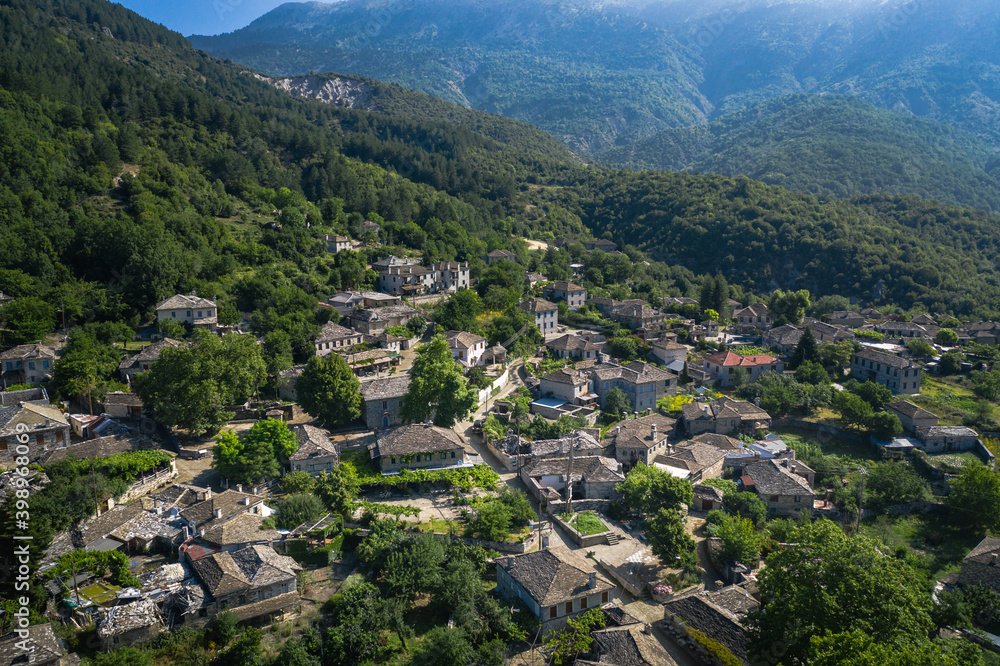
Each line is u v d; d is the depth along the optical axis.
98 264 135.25
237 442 76.31
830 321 183.75
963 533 82.75
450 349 121.62
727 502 81.44
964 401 123.88
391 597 57.00
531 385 117.19
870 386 119.06
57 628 49.12
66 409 89.25
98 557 55.59
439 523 70.44
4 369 95.69
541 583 57.50
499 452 89.06
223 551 59.56
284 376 103.44
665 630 57.84
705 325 164.75
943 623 61.47
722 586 65.50
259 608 54.12
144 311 127.00
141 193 162.38
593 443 90.44
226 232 169.62
